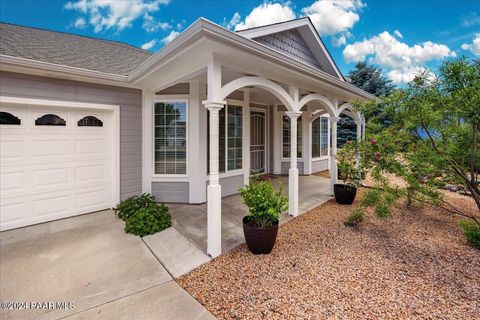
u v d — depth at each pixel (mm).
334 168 6691
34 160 4559
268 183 3748
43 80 4504
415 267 3029
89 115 5195
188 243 3719
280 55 3641
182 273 2943
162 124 5887
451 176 3699
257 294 2523
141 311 2312
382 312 2238
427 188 3680
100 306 2383
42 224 4582
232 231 4230
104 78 4891
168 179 5875
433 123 3414
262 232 3262
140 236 4016
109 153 5465
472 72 2926
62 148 4863
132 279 2828
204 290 2615
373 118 4305
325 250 3500
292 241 3811
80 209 5109
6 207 4301
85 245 3693
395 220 4789
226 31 2787
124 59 6715
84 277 2865
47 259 3275
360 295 2486
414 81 3504
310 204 5883
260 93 7484
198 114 5723
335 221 4727
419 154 3490
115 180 5457
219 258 3289
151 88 5586
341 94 6473
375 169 3967
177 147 5867
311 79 4770
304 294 2510
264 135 9672
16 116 4379
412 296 2469
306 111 10023
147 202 5125
